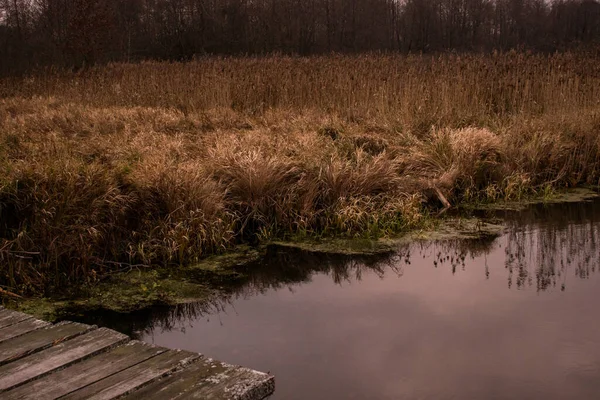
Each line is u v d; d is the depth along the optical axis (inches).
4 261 245.9
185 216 280.8
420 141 408.5
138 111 467.8
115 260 262.7
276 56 746.8
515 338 195.2
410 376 171.9
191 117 452.1
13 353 141.6
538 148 405.7
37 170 275.7
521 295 232.8
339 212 314.0
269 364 181.5
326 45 1680.6
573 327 203.0
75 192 266.5
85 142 359.9
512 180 383.9
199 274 259.0
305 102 506.9
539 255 279.4
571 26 1699.1
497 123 457.4
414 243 297.7
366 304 227.1
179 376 132.4
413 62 632.4
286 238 301.9
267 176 314.5
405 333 200.5
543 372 173.8
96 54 989.8
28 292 237.3
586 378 171.0
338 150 372.2
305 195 316.5
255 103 509.7
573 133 434.0
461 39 1766.7
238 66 639.8
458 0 1763.0
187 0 1481.3
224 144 358.6
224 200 302.5
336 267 268.5
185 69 651.5
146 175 292.8
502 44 1669.5
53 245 246.5
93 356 141.9
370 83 508.7
